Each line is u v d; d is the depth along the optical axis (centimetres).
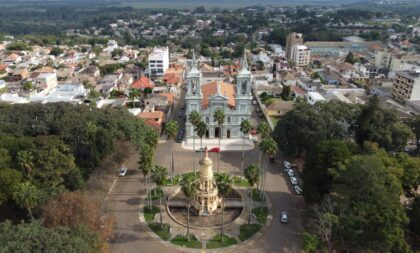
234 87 16712
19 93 17650
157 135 9806
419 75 17600
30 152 8531
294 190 10000
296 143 11362
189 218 8725
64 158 8894
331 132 11444
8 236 5716
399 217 6944
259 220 8575
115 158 10462
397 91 18488
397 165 8519
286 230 8238
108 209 8906
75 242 5750
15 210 8588
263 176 10588
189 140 13075
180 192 9794
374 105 10881
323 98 16412
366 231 7000
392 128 11362
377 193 7138
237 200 9369
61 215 6750
